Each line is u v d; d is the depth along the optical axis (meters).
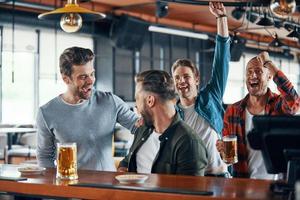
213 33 14.75
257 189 2.16
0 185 2.48
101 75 12.64
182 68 3.58
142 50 13.55
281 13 3.55
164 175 2.53
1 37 10.12
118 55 12.73
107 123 3.26
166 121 2.56
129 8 12.41
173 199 2.05
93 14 4.02
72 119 3.19
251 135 2.18
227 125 3.55
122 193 2.16
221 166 3.43
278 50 17.36
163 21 13.91
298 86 20.64
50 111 3.21
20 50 10.73
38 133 3.28
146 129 2.68
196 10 12.82
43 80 11.20
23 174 2.67
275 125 2.11
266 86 3.47
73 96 3.18
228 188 2.18
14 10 9.90
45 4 10.27
